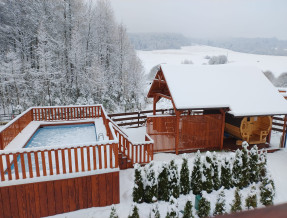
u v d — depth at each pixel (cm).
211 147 1226
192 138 1191
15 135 1041
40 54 2452
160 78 1365
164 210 728
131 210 618
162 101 3441
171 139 1178
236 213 71
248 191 862
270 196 777
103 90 2820
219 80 1316
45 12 2766
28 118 1248
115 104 2908
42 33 2448
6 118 2238
